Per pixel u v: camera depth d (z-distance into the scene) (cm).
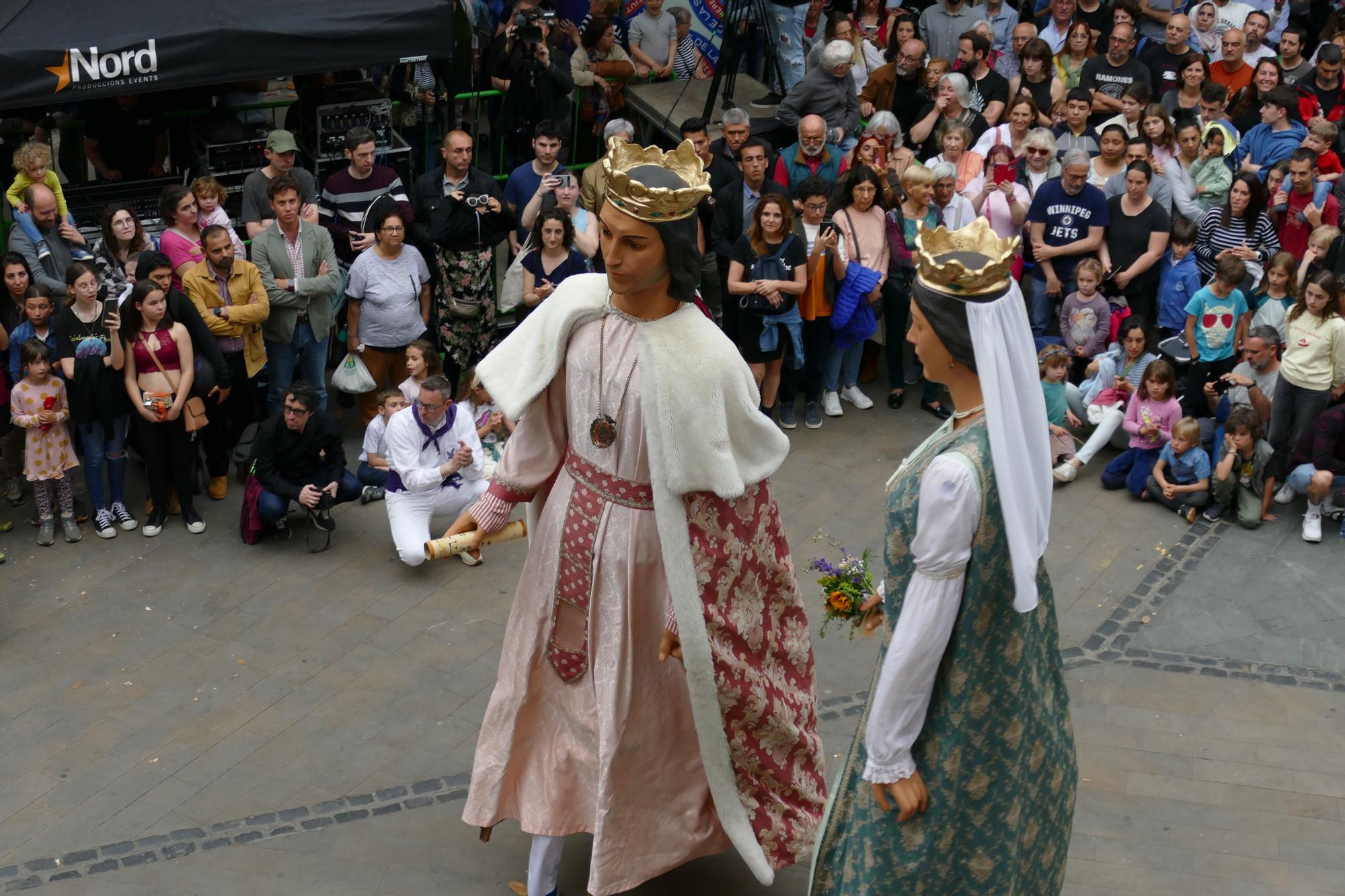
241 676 730
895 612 422
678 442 502
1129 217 1004
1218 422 929
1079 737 699
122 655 744
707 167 1018
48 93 842
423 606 791
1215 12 1299
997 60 1262
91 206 977
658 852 552
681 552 510
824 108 1095
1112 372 969
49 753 672
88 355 815
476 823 573
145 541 844
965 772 422
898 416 1027
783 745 554
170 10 881
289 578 813
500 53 1155
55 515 855
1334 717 717
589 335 516
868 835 440
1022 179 1062
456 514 847
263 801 643
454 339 970
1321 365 866
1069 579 834
